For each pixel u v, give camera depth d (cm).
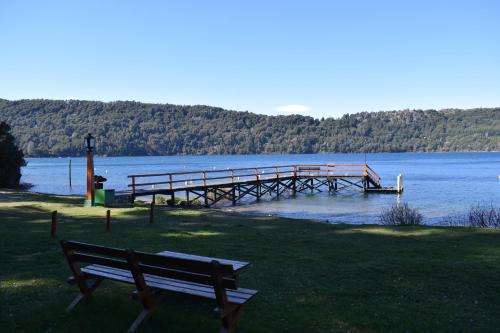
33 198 2153
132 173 7444
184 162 13538
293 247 1021
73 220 1443
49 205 1856
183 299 602
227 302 454
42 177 6425
